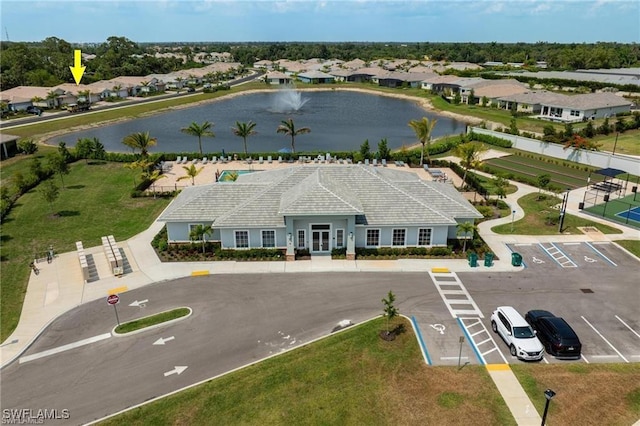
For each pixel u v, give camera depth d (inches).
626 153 2721.5
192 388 956.6
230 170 2632.9
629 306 1240.2
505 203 2018.9
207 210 1592.0
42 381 989.8
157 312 1233.4
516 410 884.6
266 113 4906.5
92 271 1462.8
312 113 4904.0
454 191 1768.0
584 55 7037.4
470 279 1386.6
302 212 1429.6
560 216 1760.6
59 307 1266.0
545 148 2859.3
